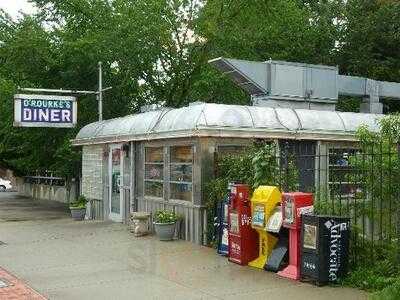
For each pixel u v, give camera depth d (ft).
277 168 34.88
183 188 42.32
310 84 53.01
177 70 73.20
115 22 69.46
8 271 32.81
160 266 32.89
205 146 39.88
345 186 34.14
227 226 34.71
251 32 75.15
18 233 48.06
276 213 30.55
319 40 91.56
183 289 27.53
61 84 72.43
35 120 59.26
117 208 53.78
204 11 72.49
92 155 59.31
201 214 39.70
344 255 27.58
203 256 35.42
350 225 28.55
